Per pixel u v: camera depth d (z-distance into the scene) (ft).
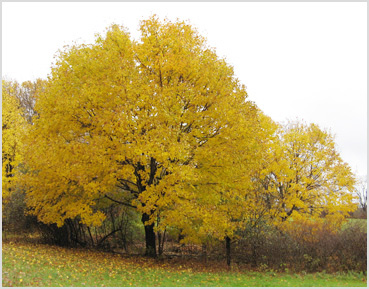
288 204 54.60
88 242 59.52
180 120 36.40
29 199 43.91
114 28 43.34
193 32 41.50
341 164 59.52
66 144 37.55
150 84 38.14
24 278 26.58
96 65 39.65
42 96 41.14
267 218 46.16
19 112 64.28
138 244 63.57
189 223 40.16
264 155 48.83
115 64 38.65
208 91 40.01
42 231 54.24
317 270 42.32
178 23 41.14
